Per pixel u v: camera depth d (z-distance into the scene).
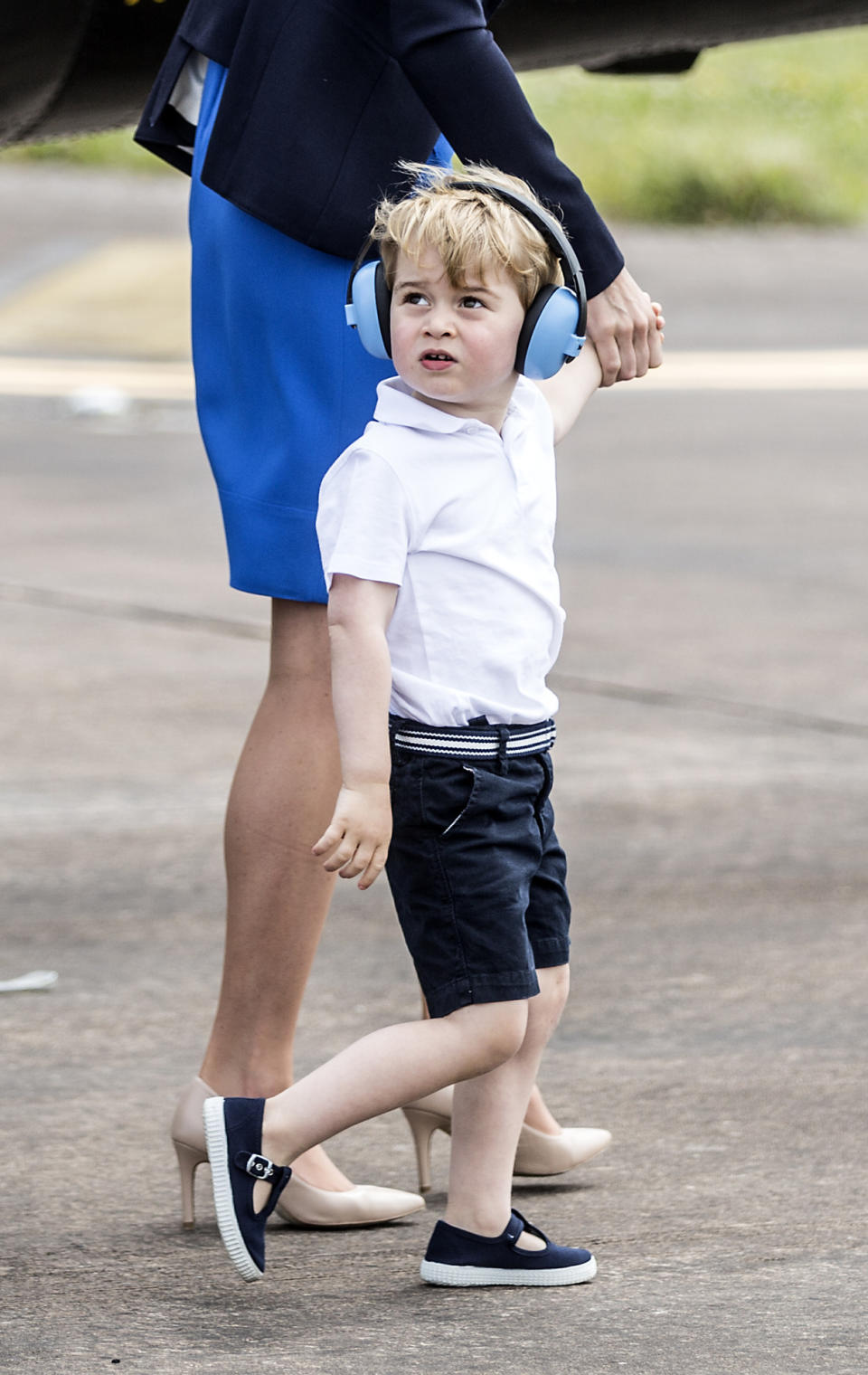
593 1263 9.02
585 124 107.44
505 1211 8.95
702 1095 11.67
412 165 9.36
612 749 20.88
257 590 9.74
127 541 33.38
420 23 9.02
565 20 12.45
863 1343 8.16
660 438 47.91
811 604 28.78
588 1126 11.18
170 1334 8.30
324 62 9.45
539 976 9.04
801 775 19.95
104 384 55.84
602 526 35.97
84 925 15.08
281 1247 9.54
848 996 13.59
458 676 8.58
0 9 10.68
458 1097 9.00
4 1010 13.10
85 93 11.53
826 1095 11.66
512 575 8.68
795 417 51.31
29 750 20.33
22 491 38.84
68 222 86.56
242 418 9.85
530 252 8.49
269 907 9.68
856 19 13.07
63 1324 8.41
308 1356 8.06
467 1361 8.00
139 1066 12.09
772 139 106.50
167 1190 10.21
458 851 8.56
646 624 27.20
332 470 8.70
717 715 22.34
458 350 8.46
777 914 15.61
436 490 8.50
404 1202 9.95
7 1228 9.63
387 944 14.80
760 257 89.62
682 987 13.79
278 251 9.60
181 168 10.49
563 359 8.72
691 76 112.88
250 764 9.77
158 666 24.22
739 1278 8.98
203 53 9.76
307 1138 8.60
